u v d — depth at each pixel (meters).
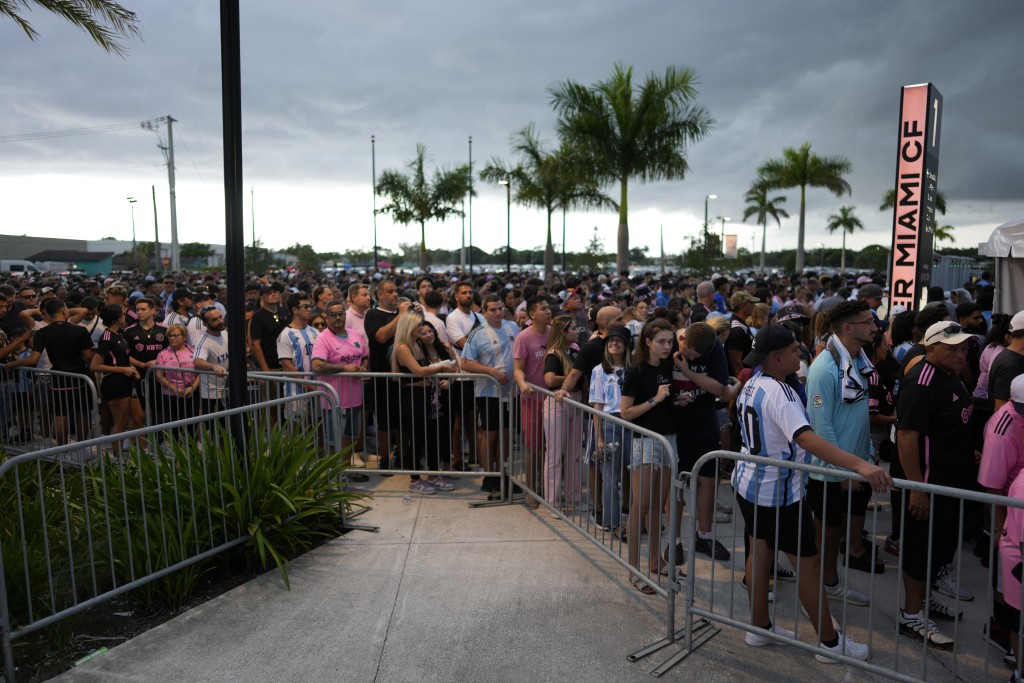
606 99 23.16
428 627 3.90
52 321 7.29
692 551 3.66
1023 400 3.45
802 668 3.53
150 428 4.04
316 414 5.76
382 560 4.79
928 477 3.89
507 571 4.62
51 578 3.70
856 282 23.80
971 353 5.77
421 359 6.32
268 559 4.80
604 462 4.71
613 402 4.81
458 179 36.16
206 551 4.32
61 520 4.75
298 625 3.93
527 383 5.73
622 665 3.53
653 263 78.88
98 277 29.70
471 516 5.64
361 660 3.57
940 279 21.42
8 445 7.30
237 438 4.80
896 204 8.88
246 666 3.53
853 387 4.08
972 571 4.74
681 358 4.49
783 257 88.88
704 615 3.67
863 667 3.23
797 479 3.47
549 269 31.89
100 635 3.89
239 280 4.80
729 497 6.11
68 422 6.96
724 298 12.67
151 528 4.30
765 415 3.50
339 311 6.67
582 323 8.23
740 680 3.41
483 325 6.17
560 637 3.79
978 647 3.79
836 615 4.13
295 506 4.74
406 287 19.28
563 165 26.91
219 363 7.12
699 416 4.75
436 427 6.12
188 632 3.86
